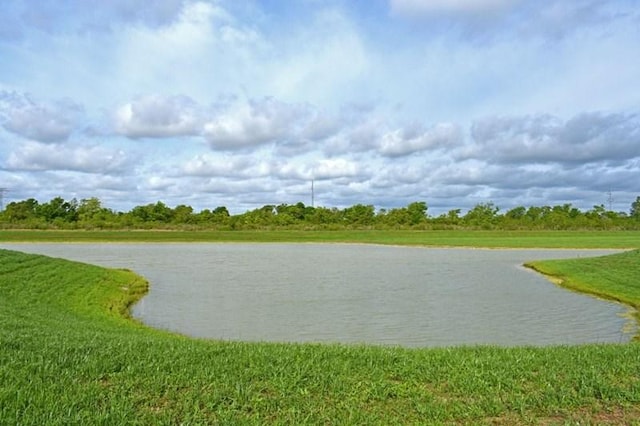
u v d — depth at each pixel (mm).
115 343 9516
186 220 108000
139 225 96562
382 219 115750
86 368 7781
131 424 6246
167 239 75875
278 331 17328
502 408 6922
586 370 8297
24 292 19328
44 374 7492
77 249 57719
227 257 47656
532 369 8438
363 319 19438
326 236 82625
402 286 28359
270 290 26719
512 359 9055
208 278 31578
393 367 8461
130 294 24328
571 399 7168
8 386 6977
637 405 7051
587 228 104438
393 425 6457
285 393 7273
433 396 7324
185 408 6699
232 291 26344
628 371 8266
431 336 16625
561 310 21500
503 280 31000
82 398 6758
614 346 10508
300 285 28672
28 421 6117
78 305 19172
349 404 7012
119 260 43844
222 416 6539
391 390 7469
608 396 7258
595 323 18984
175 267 38188
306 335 16688
